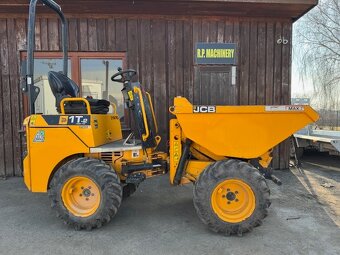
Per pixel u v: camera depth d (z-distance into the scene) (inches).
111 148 130.0
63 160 133.6
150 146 136.4
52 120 128.6
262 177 120.5
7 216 142.3
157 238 119.2
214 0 193.0
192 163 133.8
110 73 220.8
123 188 159.2
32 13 127.0
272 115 122.5
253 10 211.0
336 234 122.0
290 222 133.6
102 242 116.0
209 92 226.8
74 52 217.5
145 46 220.8
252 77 228.7
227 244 114.1
